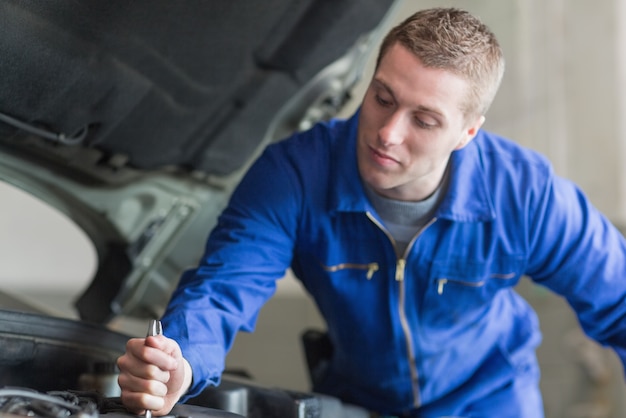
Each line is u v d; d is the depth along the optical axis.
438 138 1.23
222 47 1.52
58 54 1.27
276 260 1.42
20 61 1.23
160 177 1.81
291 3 1.56
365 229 1.47
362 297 1.55
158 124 1.60
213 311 1.25
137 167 1.71
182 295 1.28
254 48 1.61
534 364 1.85
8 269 3.99
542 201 1.49
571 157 4.18
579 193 1.56
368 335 1.61
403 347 1.62
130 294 1.95
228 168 1.88
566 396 3.89
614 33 4.07
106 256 1.90
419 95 1.19
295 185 1.44
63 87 1.33
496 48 1.28
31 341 1.31
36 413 0.89
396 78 1.20
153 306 2.03
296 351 4.20
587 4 4.15
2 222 3.98
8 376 1.29
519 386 1.77
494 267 1.54
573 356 3.89
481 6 4.39
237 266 1.35
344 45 1.77
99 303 1.89
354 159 1.43
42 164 1.57
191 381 1.14
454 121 1.23
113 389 1.36
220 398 1.42
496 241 1.50
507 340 1.77
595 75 4.12
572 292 1.55
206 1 1.38
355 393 1.78
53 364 1.34
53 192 1.67
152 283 1.99
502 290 1.75
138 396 1.00
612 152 4.07
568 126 4.20
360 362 1.68
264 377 4.09
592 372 3.82
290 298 4.33
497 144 1.54
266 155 1.47
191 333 1.18
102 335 1.44
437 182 1.42
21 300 1.79
